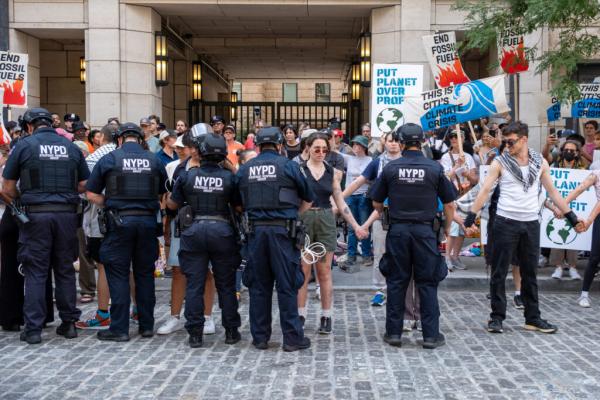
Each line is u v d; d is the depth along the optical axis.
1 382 5.56
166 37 17.06
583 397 5.18
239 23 18.28
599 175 8.04
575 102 11.16
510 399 5.13
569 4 9.26
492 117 13.47
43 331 7.26
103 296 7.41
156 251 7.01
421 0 15.22
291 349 6.42
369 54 16.42
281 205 6.34
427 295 6.53
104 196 6.90
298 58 24.61
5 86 10.66
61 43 18.84
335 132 11.54
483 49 11.08
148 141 11.96
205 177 6.50
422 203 6.46
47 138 6.84
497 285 7.05
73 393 5.29
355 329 7.26
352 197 10.41
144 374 5.76
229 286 6.66
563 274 9.78
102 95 15.41
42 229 6.74
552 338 6.88
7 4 15.40
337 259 10.74
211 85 25.89
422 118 9.38
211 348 6.57
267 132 6.47
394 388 5.37
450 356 6.25
